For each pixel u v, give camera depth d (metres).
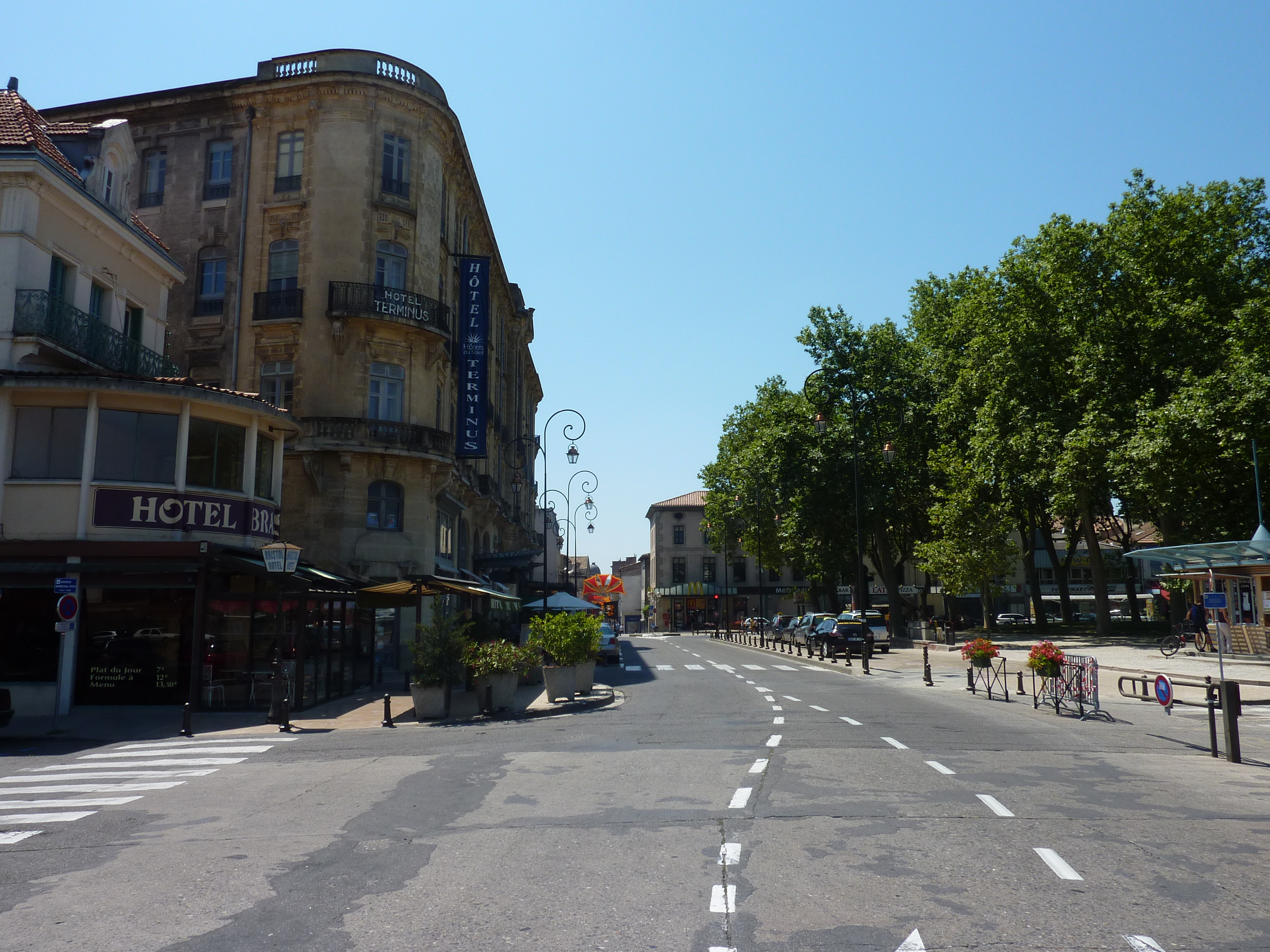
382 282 32.28
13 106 22.50
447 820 8.51
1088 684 17.00
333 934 5.36
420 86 33.81
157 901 6.16
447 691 18.91
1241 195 38.41
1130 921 5.32
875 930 5.21
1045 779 10.05
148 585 19.25
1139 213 38.78
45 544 19.47
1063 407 40.47
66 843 8.09
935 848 7.03
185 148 33.31
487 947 5.06
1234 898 5.75
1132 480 34.62
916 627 50.59
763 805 8.71
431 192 33.88
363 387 31.41
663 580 100.56
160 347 26.27
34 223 20.56
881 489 49.16
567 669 21.19
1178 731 14.88
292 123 32.69
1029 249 43.34
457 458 36.78
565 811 8.71
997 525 42.22
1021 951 4.86
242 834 8.20
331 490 30.59
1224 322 36.31
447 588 22.17
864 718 16.44
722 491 75.19
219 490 21.75
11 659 19.44
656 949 4.97
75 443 20.16
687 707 19.19
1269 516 34.50
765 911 5.59
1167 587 39.88
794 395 53.94
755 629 65.81
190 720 16.48
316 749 14.26
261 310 31.61
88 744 15.46
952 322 49.06
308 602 20.75
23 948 5.26
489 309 47.59
